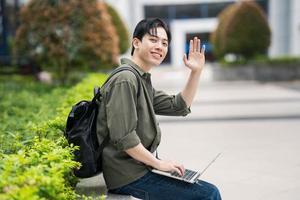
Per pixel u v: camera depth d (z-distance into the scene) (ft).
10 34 50.11
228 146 20.52
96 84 21.65
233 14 58.75
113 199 9.32
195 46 10.34
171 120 28.81
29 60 46.44
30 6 36.58
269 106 34.14
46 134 11.42
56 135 11.44
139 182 9.18
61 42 36.37
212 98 40.91
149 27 9.36
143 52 9.38
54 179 6.79
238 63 59.82
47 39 36.29
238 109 32.94
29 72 46.70
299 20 78.64
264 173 15.75
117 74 8.94
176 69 88.74
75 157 9.02
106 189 10.36
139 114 9.12
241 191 13.79
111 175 9.29
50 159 7.93
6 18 49.65
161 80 65.67
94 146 9.19
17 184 6.59
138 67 9.44
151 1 90.84
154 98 10.52
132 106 8.69
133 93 8.80
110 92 8.80
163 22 9.63
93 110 9.34
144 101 9.15
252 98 39.99
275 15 82.02
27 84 36.58
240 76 59.72
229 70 60.18
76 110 9.39
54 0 36.17
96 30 36.94
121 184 9.22
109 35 37.63
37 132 11.46
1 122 16.56
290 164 16.90
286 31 81.76
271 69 58.75
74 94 19.42
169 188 9.02
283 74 58.75
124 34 60.64
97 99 9.34
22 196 6.04
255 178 15.15
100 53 37.11
